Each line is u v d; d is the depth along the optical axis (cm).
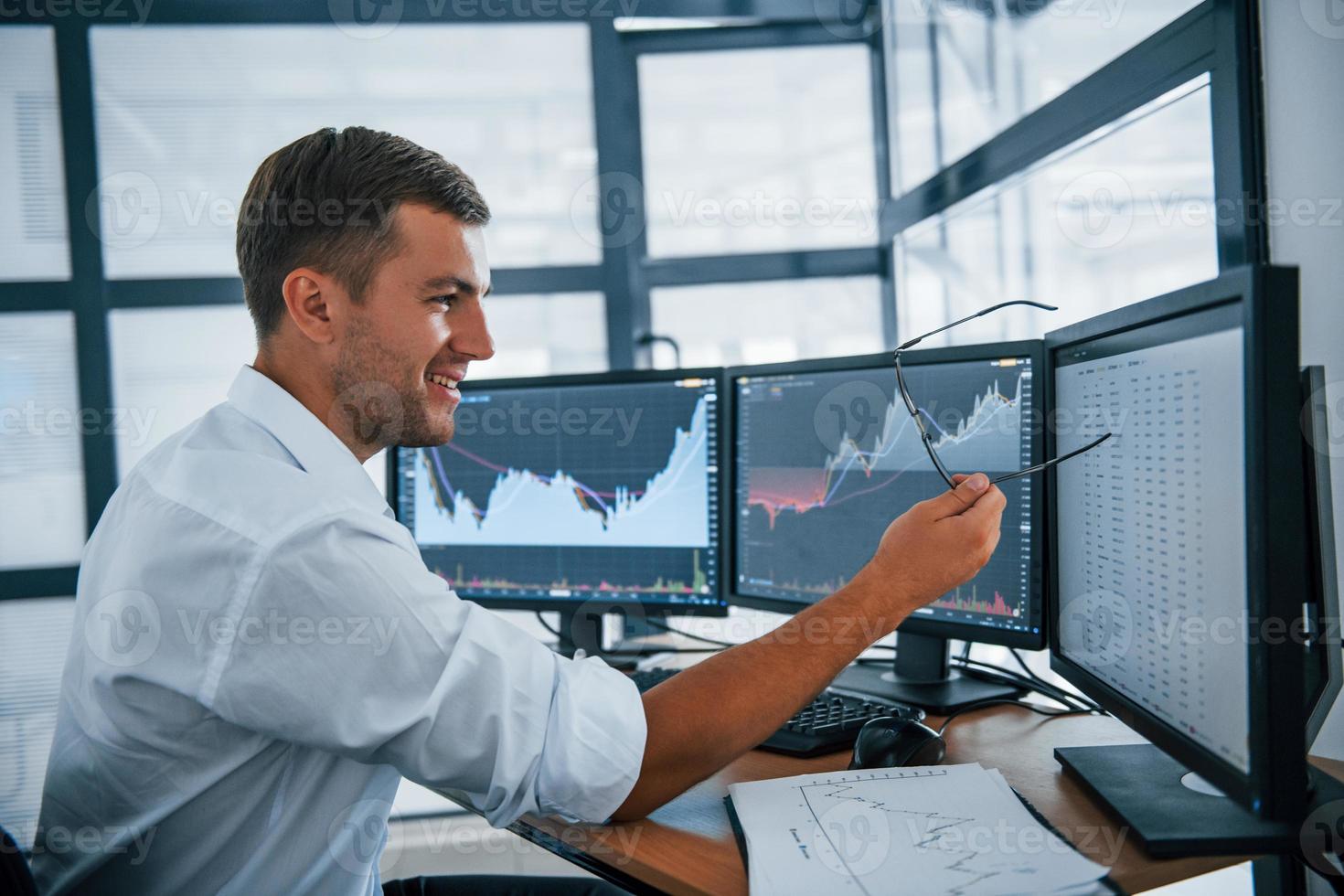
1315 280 114
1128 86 149
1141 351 76
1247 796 58
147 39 252
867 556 120
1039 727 103
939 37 238
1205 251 140
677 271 272
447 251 82
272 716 68
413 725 68
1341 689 99
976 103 220
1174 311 69
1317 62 113
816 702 107
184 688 68
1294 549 57
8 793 247
